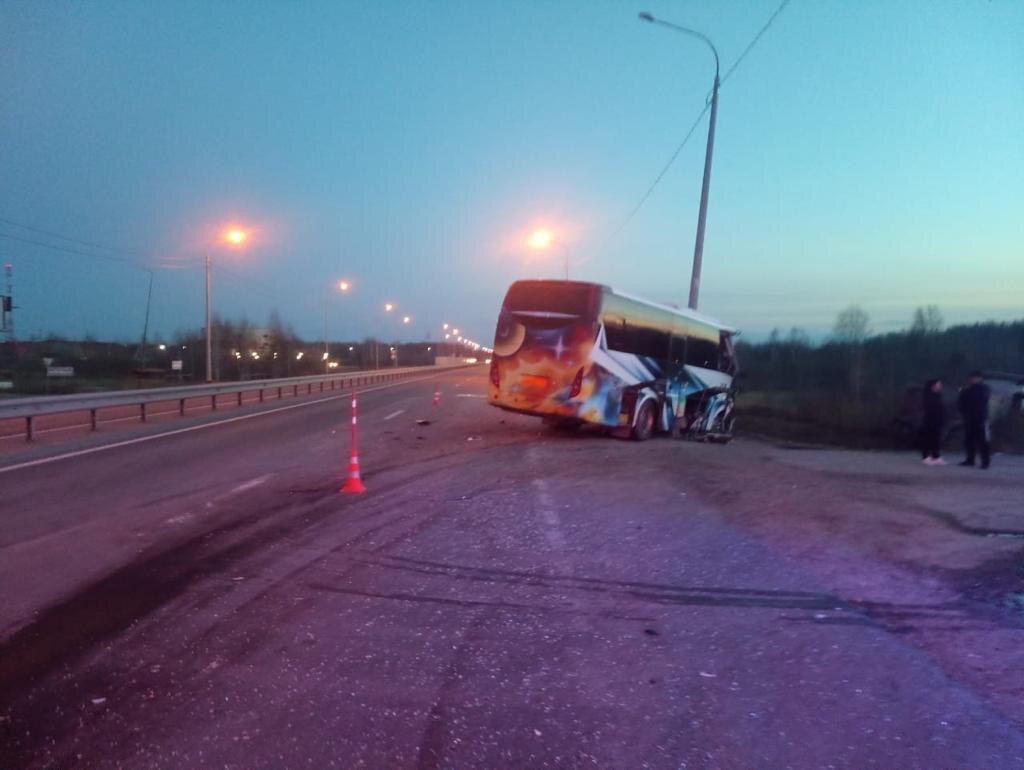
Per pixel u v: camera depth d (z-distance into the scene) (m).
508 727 4.75
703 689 5.31
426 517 10.11
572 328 17.69
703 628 6.44
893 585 7.60
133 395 23.55
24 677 5.37
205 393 28.77
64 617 6.51
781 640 6.20
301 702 5.04
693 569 8.02
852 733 4.73
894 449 24.19
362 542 8.93
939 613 6.85
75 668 5.52
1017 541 9.16
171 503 11.06
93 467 14.49
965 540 9.20
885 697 5.21
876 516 10.38
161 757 4.36
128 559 8.20
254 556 8.35
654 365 20.00
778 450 19.16
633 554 8.52
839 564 8.23
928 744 4.61
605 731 4.72
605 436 19.52
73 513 10.40
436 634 6.24
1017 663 5.79
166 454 16.38
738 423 31.44
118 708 4.93
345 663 5.66
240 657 5.74
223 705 4.99
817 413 32.31
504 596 7.17
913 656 5.90
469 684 5.34
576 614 6.73
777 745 4.57
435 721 4.82
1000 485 13.16
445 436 19.88
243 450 17.09
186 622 6.43
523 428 21.80
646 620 6.61
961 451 21.70
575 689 5.29
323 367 79.38
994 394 25.34
